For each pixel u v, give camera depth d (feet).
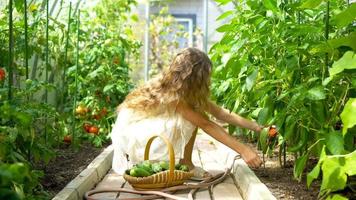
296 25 8.29
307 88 7.75
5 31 10.61
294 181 9.25
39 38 12.50
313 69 8.17
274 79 9.39
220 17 10.85
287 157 11.77
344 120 5.69
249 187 8.82
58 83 16.44
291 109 8.38
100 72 16.19
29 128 7.84
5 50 10.49
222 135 9.42
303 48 8.11
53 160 11.57
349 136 7.14
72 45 16.43
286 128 8.19
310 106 7.74
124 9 19.67
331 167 5.76
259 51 9.68
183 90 9.61
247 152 9.33
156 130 10.18
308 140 8.64
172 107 9.91
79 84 16.03
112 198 8.74
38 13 12.49
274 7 9.19
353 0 10.19
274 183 9.12
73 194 8.17
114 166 11.06
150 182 8.89
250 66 9.38
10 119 7.50
